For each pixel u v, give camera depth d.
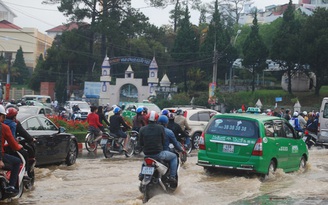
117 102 65.62
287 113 29.70
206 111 25.48
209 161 14.71
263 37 84.62
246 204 10.63
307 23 63.41
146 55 80.94
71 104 49.28
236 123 14.74
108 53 79.94
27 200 11.08
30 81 82.94
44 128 16.28
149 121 11.58
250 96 66.12
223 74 75.81
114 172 15.80
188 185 13.20
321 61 62.38
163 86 65.06
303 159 17.28
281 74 76.69
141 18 76.88
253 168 14.20
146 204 10.66
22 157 10.86
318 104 60.69
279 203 10.73
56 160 16.50
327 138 27.48
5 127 10.06
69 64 77.12
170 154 11.72
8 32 110.25
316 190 12.78
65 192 12.16
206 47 73.69
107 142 20.02
